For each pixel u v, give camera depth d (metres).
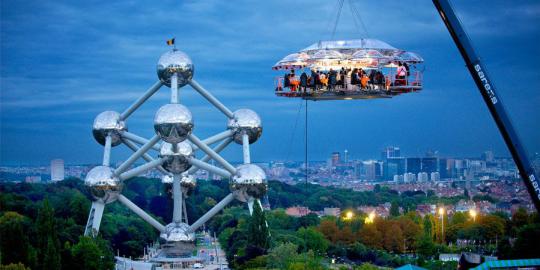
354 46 133.00
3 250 174.38
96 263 193.00
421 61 133.75
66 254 187.12
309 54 134.38
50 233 184.75
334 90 133.38
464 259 192.75
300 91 135.00
